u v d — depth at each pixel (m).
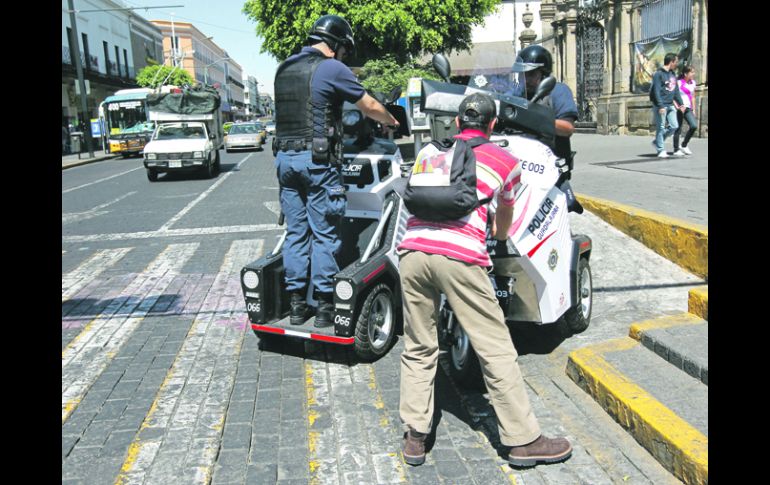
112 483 3.07
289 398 3.95
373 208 4.77
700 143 14.31
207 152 17.78
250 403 3.89
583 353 3.93
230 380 4.24
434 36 17.08
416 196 3.04
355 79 4.20
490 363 3.05
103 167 25.41
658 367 3.67
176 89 23.08
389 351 4.65
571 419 3.46
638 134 19.62
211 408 3.84
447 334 3.95
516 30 35.19
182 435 3.52
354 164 4.72
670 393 3.35
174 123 19.08
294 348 4.78
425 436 3.18
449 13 17.30
